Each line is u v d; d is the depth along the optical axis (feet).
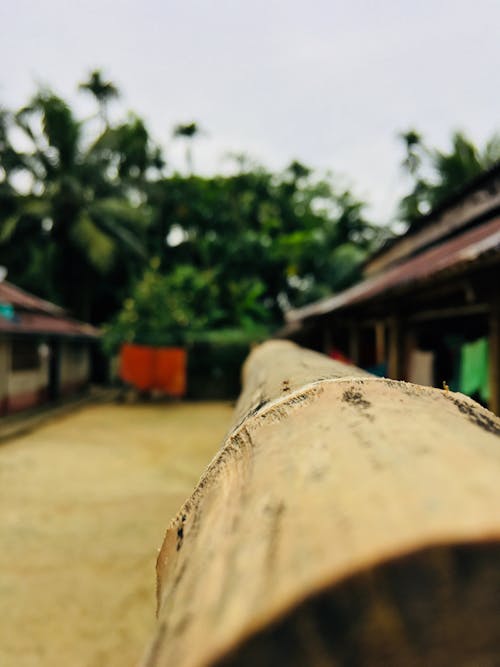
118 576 13.89
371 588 1.09
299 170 100.42
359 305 18.06
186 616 1.49
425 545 1.08
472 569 1.07
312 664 1.08
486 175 18.10
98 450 31.58
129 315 60.18
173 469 27.22
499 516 1.15
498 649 1.05
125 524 18.19
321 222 97.09
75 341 62.85
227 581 1.47
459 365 16.62
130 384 59.11
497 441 1.99
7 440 33.88
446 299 14.71
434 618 1.06
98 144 82.64
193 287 68.44
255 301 85.30
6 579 13.61
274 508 1.72
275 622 1.10
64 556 15.23
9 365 43.50
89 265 78.95
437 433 1.91
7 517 18.80
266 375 6.41
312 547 1.30
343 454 1.87
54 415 44.47
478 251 9.72
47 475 25.14
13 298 50.62
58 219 76.79
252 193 96.94
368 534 1.22
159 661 1.39
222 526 2.03
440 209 21.89
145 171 94.94
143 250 81.82
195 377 61.57
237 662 1.09
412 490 1.38
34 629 11.20
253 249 87.30
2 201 77.10
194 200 94.43
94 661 10.09
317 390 2.99
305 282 90.48
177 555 2.49
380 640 1.07
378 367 21.33
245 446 2.85
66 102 76.89
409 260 27.27
